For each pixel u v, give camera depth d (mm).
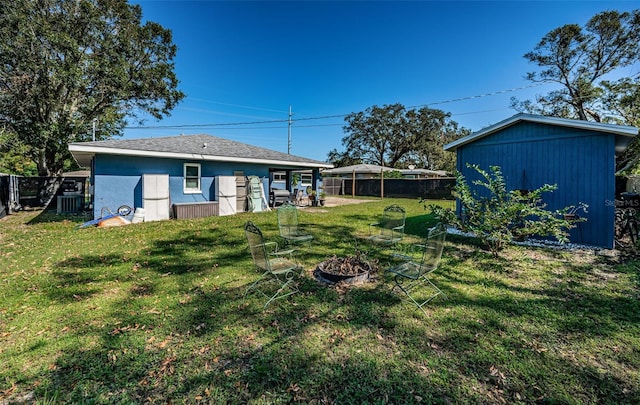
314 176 14234
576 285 3539
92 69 11852
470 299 3188
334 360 2152
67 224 8000
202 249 5258
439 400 1773
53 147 12602
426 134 31281
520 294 3303
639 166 13688
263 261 3092
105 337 2447
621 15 15320
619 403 1741
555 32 17047
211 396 1810
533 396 1804
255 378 1967
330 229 7363
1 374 2000
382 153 33375
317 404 1753
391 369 2049
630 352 2221
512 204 4633
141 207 8812
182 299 3188
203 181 10273
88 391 1853
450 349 2283
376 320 2729
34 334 2496
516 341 2381
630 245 5430
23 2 10359
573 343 2350
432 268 3104
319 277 3799
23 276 3885
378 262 4555
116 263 4445
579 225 5492
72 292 3379
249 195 11141
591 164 5320
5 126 11805
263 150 13180
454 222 5105
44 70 11062
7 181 10430
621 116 15344
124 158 8562
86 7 11570
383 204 14523
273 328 2594
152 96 14422
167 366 2088
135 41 13461
